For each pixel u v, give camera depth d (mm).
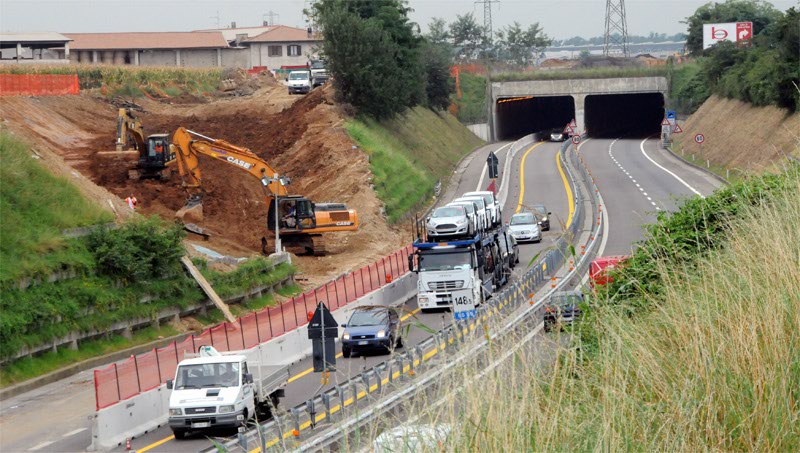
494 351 19438
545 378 20344
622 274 34094
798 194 30891
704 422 20000
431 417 17859
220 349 81438
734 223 33219
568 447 18281
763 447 19109
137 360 67938
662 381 21438
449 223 106688
